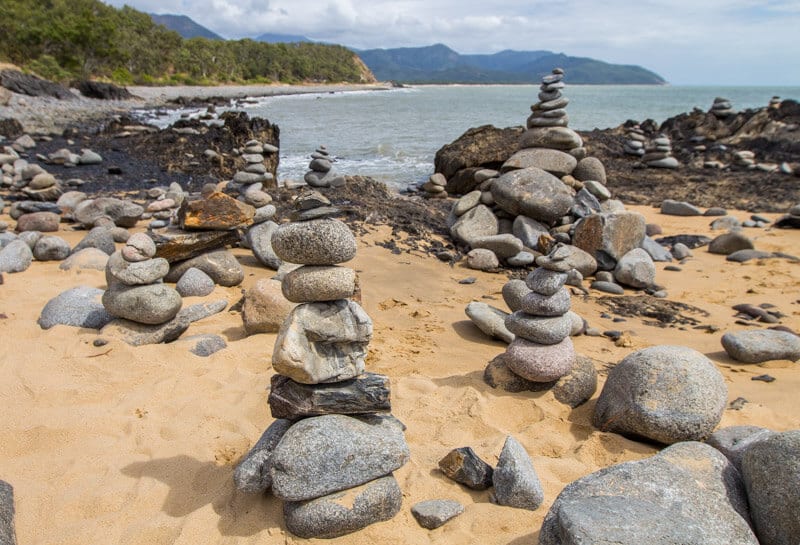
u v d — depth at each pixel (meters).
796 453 2.94
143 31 87.38
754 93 153.75
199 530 3.31
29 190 11.77
